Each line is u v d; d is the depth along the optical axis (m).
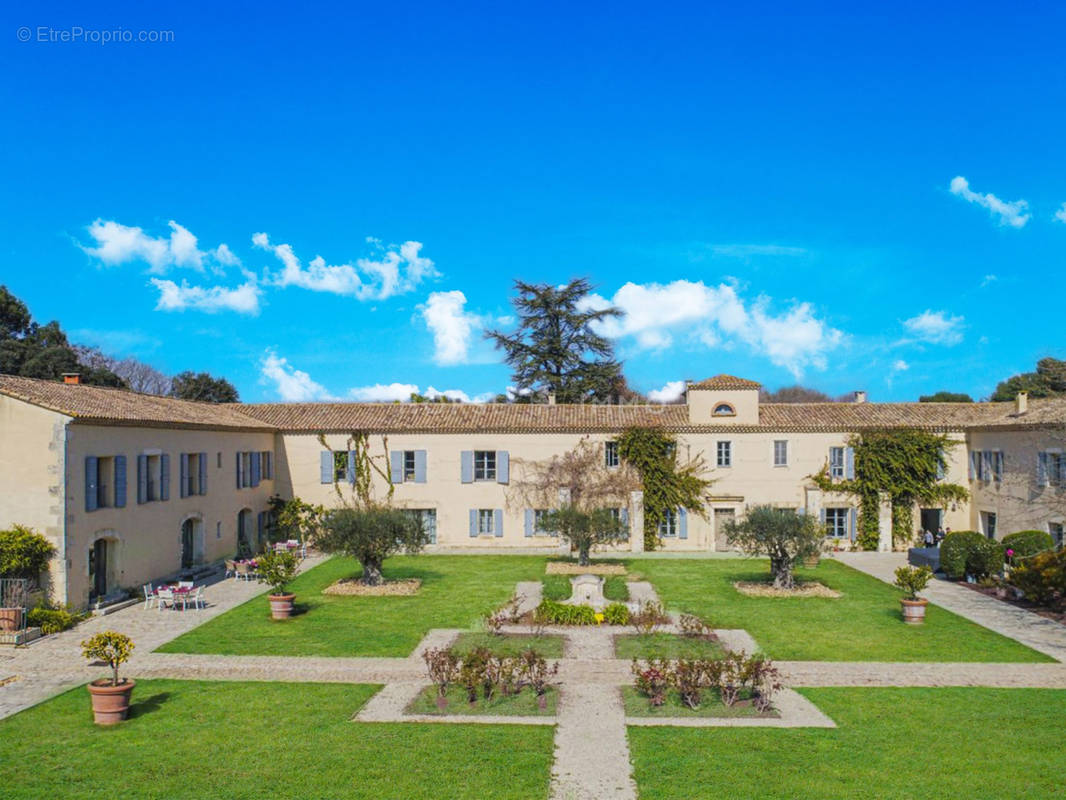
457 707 17.03
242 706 17.12
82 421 25.89
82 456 26.09
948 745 14.85
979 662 20.70
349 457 42.84
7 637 22.38
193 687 18.56
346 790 13.03
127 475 28.84
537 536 42.31
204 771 13.77
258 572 28.59
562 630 23.91
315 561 37.78
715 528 42.19
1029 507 35.12
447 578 32.94
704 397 42.75
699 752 14.50
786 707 17.05
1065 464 32.69
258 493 40.91
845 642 22.67
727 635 23.38
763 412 44.22
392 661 20.78
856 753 14.45
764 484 42.09
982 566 31.45
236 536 38.16
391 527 30.38
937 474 41.72
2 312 55.88
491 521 42.69
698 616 25.77
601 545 41.12
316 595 29.47
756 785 13.16
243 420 40.59
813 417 43.25
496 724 15.97
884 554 40.38
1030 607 27.42
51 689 18.52
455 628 24.25
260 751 14.60
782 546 29.97
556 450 42.53
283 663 20.61
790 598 28.80
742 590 30.05
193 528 34.69
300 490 43.12
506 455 42.44
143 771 13.77
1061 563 26.98
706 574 34.00
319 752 14.55
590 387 65.56
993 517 39.06
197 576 33.09
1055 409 35.66
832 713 16.66
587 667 20.05
